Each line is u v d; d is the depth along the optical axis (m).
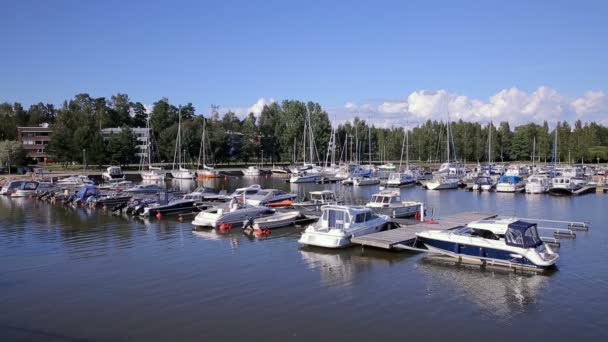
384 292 19.69
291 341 15.17
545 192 61.12
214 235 31.98
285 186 81.94
